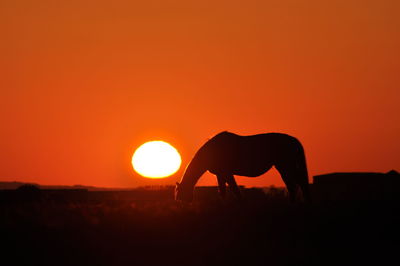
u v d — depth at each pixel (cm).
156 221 6625
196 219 6838
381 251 5831
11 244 5478
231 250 5747
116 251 5594
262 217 7044
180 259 5472
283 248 5850
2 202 9556
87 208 7550
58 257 5278
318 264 5428
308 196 8912
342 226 6694
